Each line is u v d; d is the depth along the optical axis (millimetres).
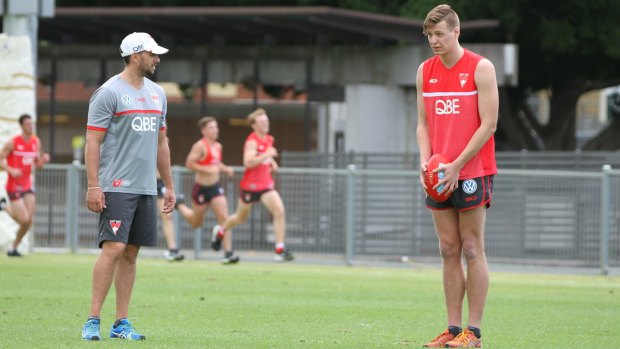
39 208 76125
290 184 72688
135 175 32031
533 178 69062
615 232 67750
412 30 89062
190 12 84000
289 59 96188
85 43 103062
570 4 111250
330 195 72125
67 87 101062
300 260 72375
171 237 71438
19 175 66812
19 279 53781
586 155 81875
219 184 69250
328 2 111875
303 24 90438
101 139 32031
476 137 30484
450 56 30859
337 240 72062
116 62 99812
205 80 98188
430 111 31297
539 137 143375
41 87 102562
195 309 42875
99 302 32250
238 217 68812
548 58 122375
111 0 114875
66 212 75750
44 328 35875
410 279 59969
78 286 50719
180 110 102500
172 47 99062
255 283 54812
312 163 86500
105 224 31922
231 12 83125
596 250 68000
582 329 38250
